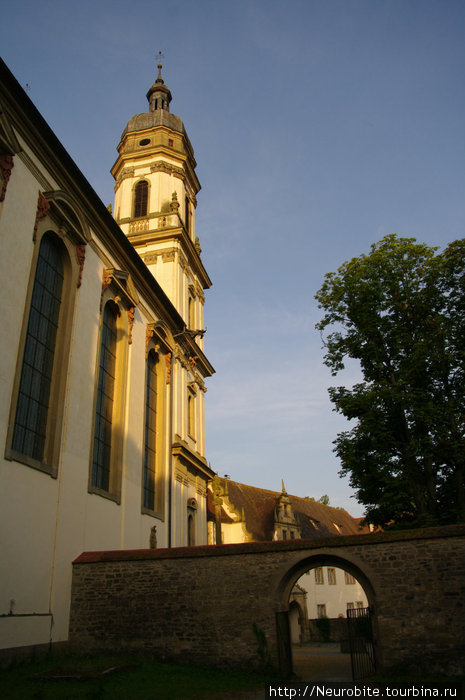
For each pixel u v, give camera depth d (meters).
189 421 35.56
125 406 24.34
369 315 27.53
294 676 15.98
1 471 14.91
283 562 16.86
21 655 14.72
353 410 25.53
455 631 15.16
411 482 24.25
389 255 27.89
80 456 19.39
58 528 17.41
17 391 16.12
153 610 17.12
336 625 47.81
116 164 43.12
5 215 16.47
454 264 26.64
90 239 22.41
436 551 15.98
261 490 64.62
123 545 22.22
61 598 17.08
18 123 17.66
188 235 39.03
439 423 24.80
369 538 16.53
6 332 15.83
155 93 49.31
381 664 15.38
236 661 16.09
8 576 14.71
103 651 16.89
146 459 27.52
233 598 16.77
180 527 30.06
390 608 15.74
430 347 25.75
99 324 22.47
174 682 13.68
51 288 19.64
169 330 32.12
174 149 42.84
